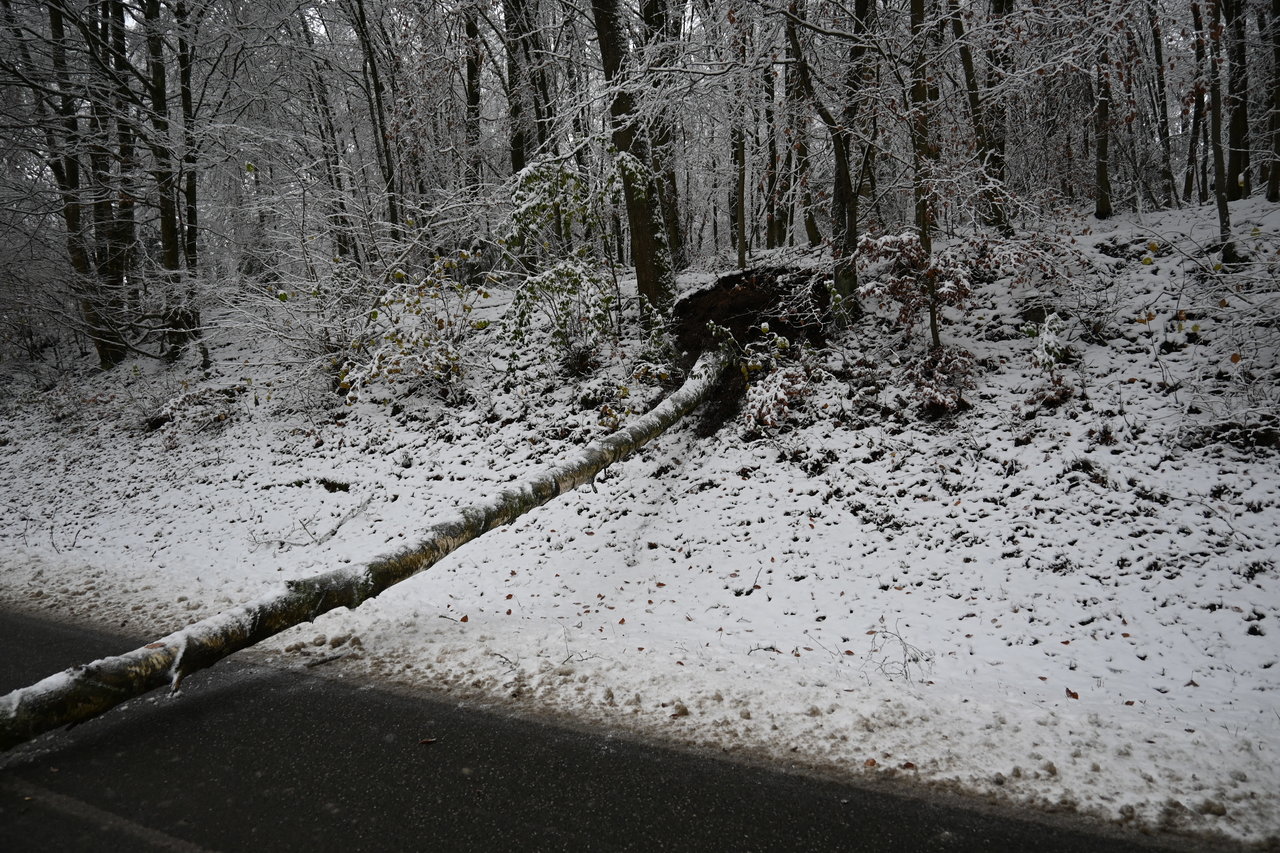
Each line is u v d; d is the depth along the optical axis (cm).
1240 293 714
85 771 366
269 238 1342
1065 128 1256
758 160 1203
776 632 550
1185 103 815
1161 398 665
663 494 777
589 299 969
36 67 1405
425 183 1587
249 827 317
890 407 773
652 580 654
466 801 336
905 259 755
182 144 1413
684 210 1677
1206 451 604
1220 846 296
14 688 475
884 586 590
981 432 708
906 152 1066
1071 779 343
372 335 1129
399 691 457
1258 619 473
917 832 311
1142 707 411
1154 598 511
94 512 989
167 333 1523
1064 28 919
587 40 1438
